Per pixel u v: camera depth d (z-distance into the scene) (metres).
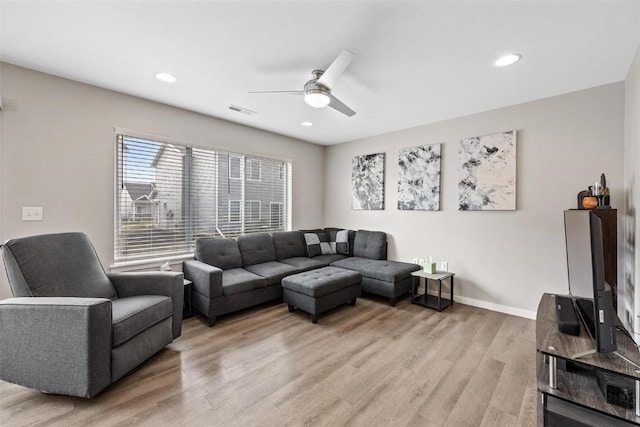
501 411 1.65
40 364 1.69
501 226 3.24
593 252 1.33
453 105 3.17
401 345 2.44
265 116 3.61
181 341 2.50
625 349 1.36
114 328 1.81
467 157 3.47
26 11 1.69
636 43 1.97
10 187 2.34
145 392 1.80
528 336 2.62
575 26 1.80
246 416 1.61
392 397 1.77
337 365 2.13
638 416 1.17
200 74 2.49
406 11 1.68
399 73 2.44
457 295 3.58
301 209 4.90
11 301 1.76
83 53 2.16
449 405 1.71
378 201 4.42
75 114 2.63
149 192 3.15
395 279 3.40
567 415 1.32
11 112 2.34
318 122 3.84
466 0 1.58
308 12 1.69
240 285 3.03
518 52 2.11
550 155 2.92
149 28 1.86
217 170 3.77
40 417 1.58
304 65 2.32
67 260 2.16
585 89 2.73
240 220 4.05
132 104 2.97
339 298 3.15
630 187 2.31
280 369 2.07
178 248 3.39
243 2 1.62
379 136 4.44
